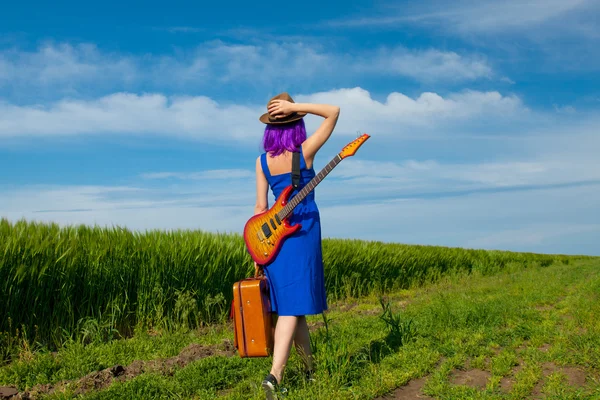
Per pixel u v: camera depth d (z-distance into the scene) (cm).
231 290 873
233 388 402
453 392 384
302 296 355
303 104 362
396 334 550
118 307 701
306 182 370
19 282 585
